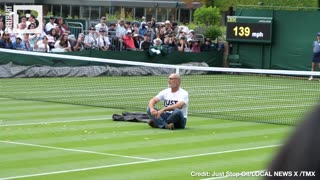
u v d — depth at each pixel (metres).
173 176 12.42
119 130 19.20
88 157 14.48
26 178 11.95
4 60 38.81
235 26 48.06
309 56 45.84
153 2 44.69
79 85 35.19
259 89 36.44
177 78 19.72
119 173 12.62
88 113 23.66
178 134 18.67
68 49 41.41
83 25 48.50
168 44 45.66
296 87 38.28
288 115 24.52
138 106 26.30
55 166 13.29
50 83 35.81
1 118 21.64
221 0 52.88
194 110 25.66
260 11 47.50
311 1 58.75
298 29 46.28
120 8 53.41
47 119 21.62
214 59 47.94
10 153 14.87
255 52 47.75
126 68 42.56
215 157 14.84
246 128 20.59
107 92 32.03
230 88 36.59
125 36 44.81
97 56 41.72
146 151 15.48
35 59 39.75
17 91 31.33
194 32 48.69
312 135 2.13
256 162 14.20
